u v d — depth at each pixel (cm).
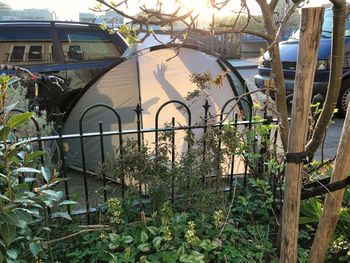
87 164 379
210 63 367
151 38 399
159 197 254
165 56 360
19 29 483
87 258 235
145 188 259
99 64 508
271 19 211
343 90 647
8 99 282
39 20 500
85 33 504
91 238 243
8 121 194
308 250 241
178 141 334
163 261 224
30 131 274
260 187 267
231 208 271
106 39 511
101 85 369
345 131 192
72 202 223
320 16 164
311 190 215
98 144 373
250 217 273
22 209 187
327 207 204
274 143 260
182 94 359
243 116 292
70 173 391
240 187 292
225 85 362
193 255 221
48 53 488
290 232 195
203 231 250
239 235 252
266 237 253
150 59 360
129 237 234
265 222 273
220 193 270
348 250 238
